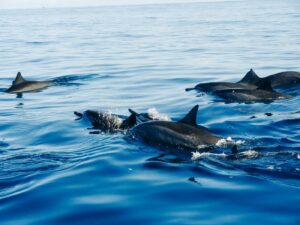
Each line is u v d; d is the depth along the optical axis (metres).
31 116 15.95
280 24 69.56
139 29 68.94
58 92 20.84
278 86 20.39
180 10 184.38
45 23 102.69
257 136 12.54
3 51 40.84
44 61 33.25
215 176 9.52
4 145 12.36
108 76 25.05
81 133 13.35
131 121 13.58
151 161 10.63
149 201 8.40
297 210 7.83
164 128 12.22
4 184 9.35
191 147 11.55
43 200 8.52
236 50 36.88
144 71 26.48
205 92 19.42
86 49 41.00
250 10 150.88
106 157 10.95
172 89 20.61
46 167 10.35
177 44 43.50
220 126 13.78
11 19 140.25
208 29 64.25
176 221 7.55
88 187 9.11
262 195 8.48
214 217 7.66
